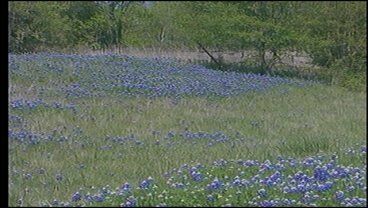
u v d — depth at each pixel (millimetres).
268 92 24438
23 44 33312
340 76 30453
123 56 28500
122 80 22438
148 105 19047
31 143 13453
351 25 32781
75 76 22297
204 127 16719
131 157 12797
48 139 13914
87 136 14594
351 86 28672
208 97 21531
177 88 22078
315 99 24016
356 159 13023
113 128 15570
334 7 33438
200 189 9812
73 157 12586
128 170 11711
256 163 12023
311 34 33031
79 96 19375
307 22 32875
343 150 14172
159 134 15375
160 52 34750
